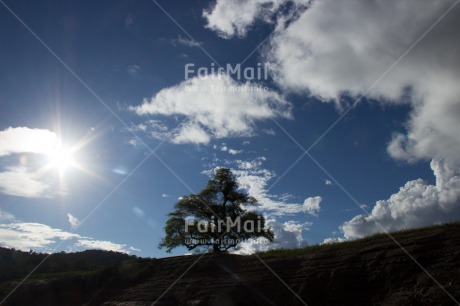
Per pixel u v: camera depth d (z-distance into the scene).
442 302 20.05
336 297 24.47
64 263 59.94
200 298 28.91
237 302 27.39
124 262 38.75
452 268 21.88
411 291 21.84
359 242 28.91
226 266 32.19
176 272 33.94
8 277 51.09
